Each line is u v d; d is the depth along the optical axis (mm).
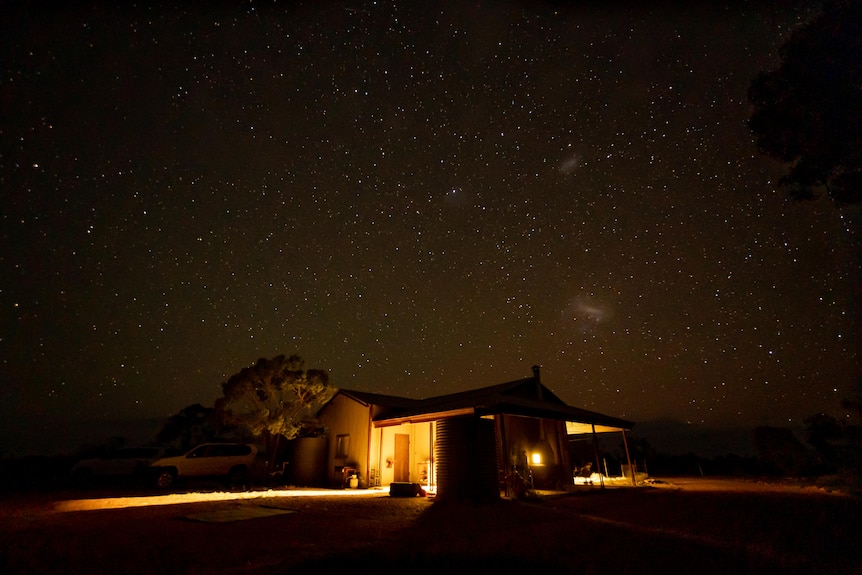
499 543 6246
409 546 6062
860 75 6066
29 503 11016
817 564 5000
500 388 18750
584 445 24562
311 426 19297
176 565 5098
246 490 15031
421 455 18047
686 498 12234
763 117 7246
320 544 6203
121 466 17719
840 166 6891
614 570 4812
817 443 17766
